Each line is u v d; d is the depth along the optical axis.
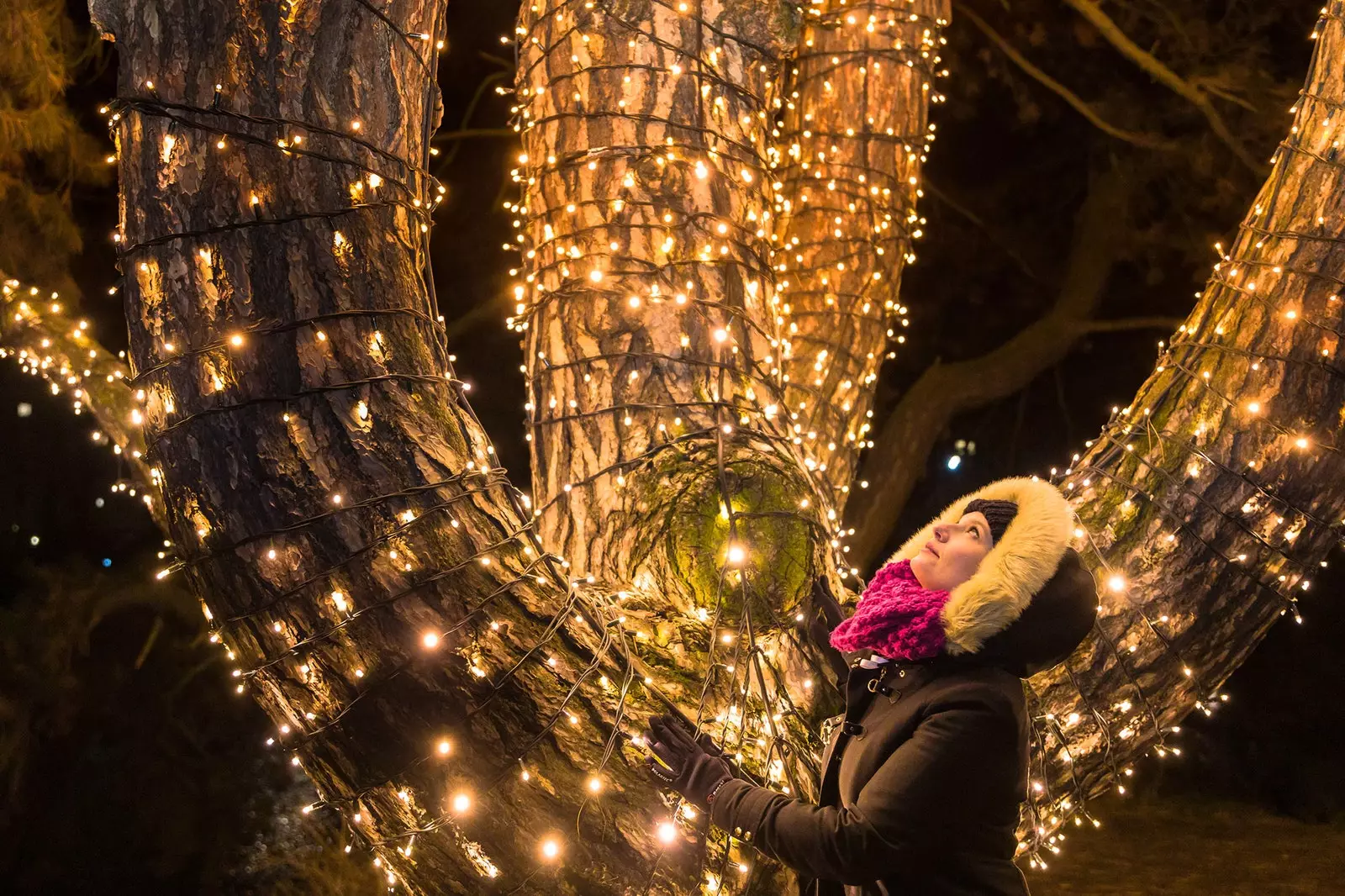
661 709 2.23
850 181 4.14
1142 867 8.04
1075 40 9.45
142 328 2.12
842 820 2.00
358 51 2.13
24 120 5.17
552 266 2.95
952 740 2.02
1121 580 2.58
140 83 2.07
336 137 2.10
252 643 2.14
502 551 2.17
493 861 2.12
